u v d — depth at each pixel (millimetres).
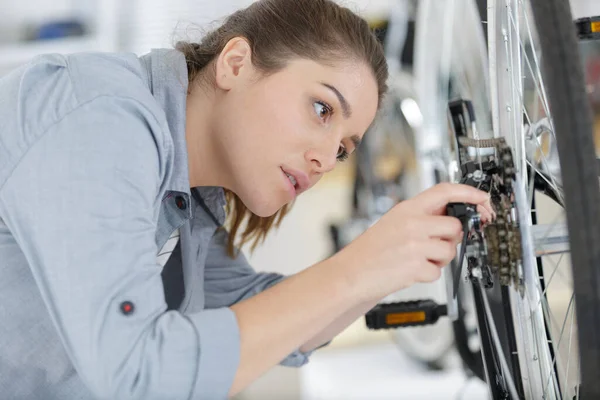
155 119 893
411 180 2318
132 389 771
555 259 1490
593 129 712
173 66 1013
